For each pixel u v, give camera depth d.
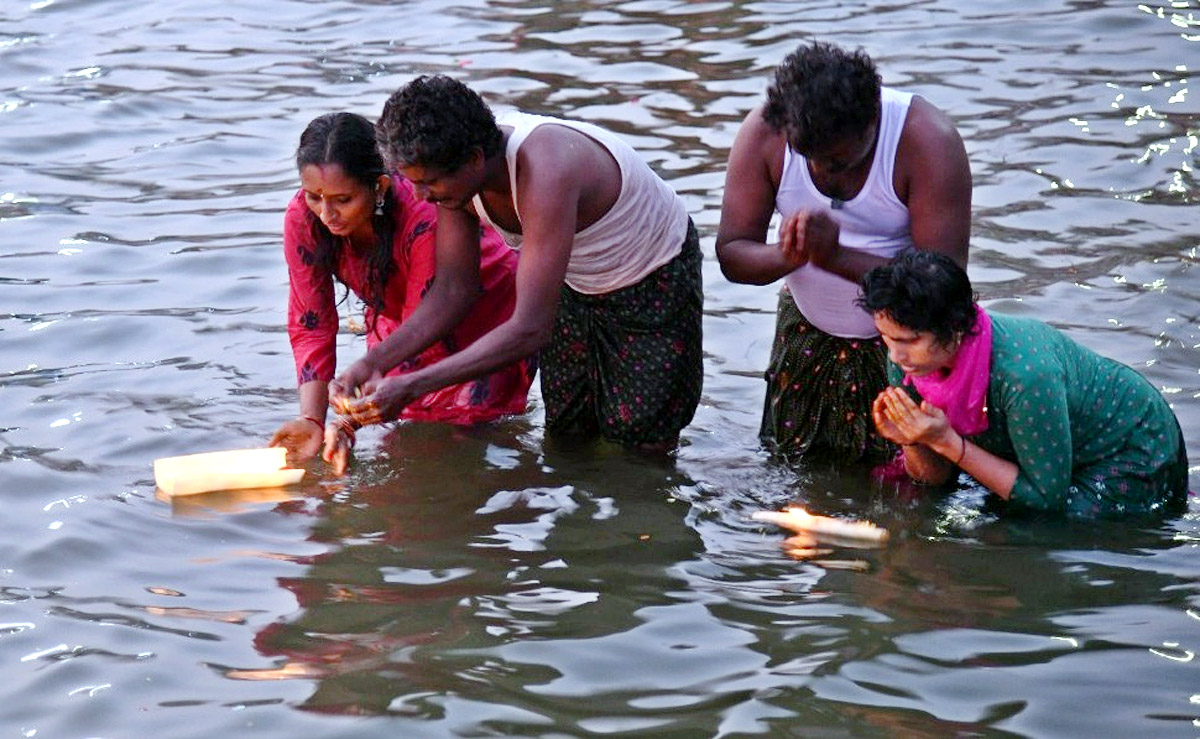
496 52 16.94
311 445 8.78
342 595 7.13
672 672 6.46
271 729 6.04
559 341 8.99
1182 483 8.16
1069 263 11.27
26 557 7.45
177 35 17.88
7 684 6.38
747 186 8.36
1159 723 6.06
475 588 7.21
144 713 6.16
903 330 7.54
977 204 12.43
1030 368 7.72
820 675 6.42
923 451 8.23
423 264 8.77
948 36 16.86
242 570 7.38
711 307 11.04
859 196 8.06
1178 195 12.48
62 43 17.48
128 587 7.20
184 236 12.19
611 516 8.07
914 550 7.64
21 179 13.44
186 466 8.21
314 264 8.80
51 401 9.35
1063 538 7.75
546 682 6.38
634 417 8.91
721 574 7.38
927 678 6.39
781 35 17.19
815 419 8.85
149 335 10.41
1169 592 7.14
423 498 8.26
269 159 14.00
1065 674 6.42
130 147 14.31
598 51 16.86
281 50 17.30
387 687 6.33
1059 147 13.55
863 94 7.54
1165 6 17.48
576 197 8.05
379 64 16.67
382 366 8.64
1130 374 8.16
